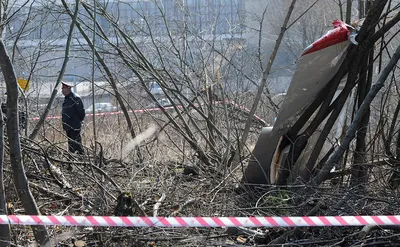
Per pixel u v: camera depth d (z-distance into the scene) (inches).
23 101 482.9
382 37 397.4
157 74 514.0
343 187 359.9
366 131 393.4
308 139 414.6
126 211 314.3
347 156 400.5
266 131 406.3
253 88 649.0
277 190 353.7
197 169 459.2
